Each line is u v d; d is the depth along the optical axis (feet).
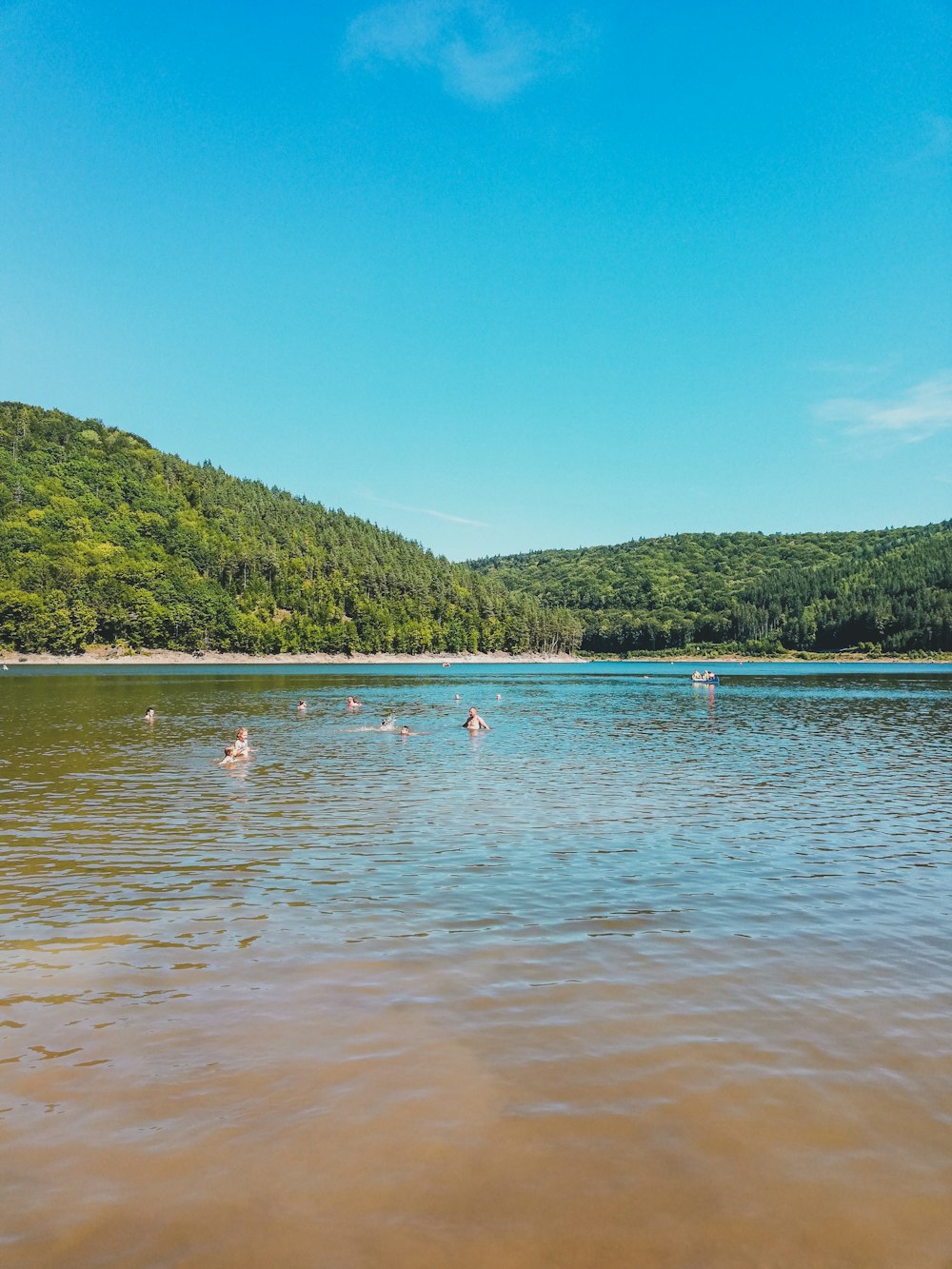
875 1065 24.38
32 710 157.17
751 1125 21.21
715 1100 22.36
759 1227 17.48
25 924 36.96
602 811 64.18
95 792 71.36
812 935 36.06
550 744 112.57
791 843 53.47
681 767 89.25
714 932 36.35
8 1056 24.71
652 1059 24.67
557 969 31.83
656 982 30.53
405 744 111.55
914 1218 17.85
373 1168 19.40
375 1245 16.87
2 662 444.96
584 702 207.51
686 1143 20.42
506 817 61.72
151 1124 21.18
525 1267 16.22
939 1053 25.18
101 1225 17.48
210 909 39.24
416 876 45.21
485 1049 25.22
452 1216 17.78
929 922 37.96
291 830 56.70
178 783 76.38
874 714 165.58
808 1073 23.90
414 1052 25.00
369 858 49.14
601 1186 18.76
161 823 59.00
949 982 30.78
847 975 31.45
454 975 31.17
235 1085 23.08
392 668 497.05
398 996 29.19
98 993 29.43
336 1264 16.29
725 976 31.24
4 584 480.64
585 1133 20.84
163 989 29.78
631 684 318.04
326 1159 19.76
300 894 41.75
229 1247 16.80
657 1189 18.71
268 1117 21.50
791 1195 18.56
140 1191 18.60
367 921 37.63
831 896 41.88
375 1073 23.75
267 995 29.27
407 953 33.53
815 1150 20.21
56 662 469.57
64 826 57.57
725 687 283.59
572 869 46.80
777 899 41.34
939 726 138.62
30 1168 19.39
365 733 125.18
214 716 150.61
